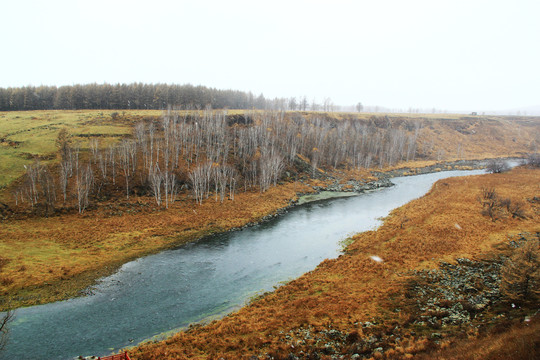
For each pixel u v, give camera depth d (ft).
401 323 78.33
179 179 236.63
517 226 154.30
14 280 108.06
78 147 234.38
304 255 140.26
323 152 358.43
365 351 66.64
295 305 93.04
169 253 143.54
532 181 256.93
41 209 172.45
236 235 168.14
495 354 52.44
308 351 69.00
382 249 133.80
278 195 249.14
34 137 253.44
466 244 133.59
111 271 123.85
